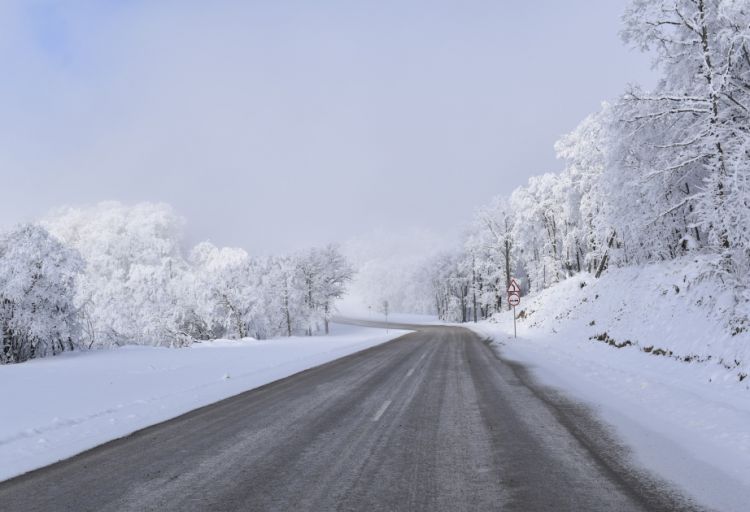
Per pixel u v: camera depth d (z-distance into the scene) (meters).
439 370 14.31
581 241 38.09
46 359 24.09
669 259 19.28
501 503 4.21
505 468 5.18
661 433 6.49
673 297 15.03
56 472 5.55
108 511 4.31
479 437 6.51
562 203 41.59
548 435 6.52
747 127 13.16
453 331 43.59
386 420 7.71
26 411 9.41
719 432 6.31
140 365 18.67
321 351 24.94
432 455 5.71
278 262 62.59
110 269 85.88
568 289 30.83
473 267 67.19
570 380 11.51
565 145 38.94
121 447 6.62
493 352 19.88
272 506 4.28
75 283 29.39
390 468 5.26
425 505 4.20
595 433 6.57
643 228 18.34
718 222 12.62
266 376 14.47
